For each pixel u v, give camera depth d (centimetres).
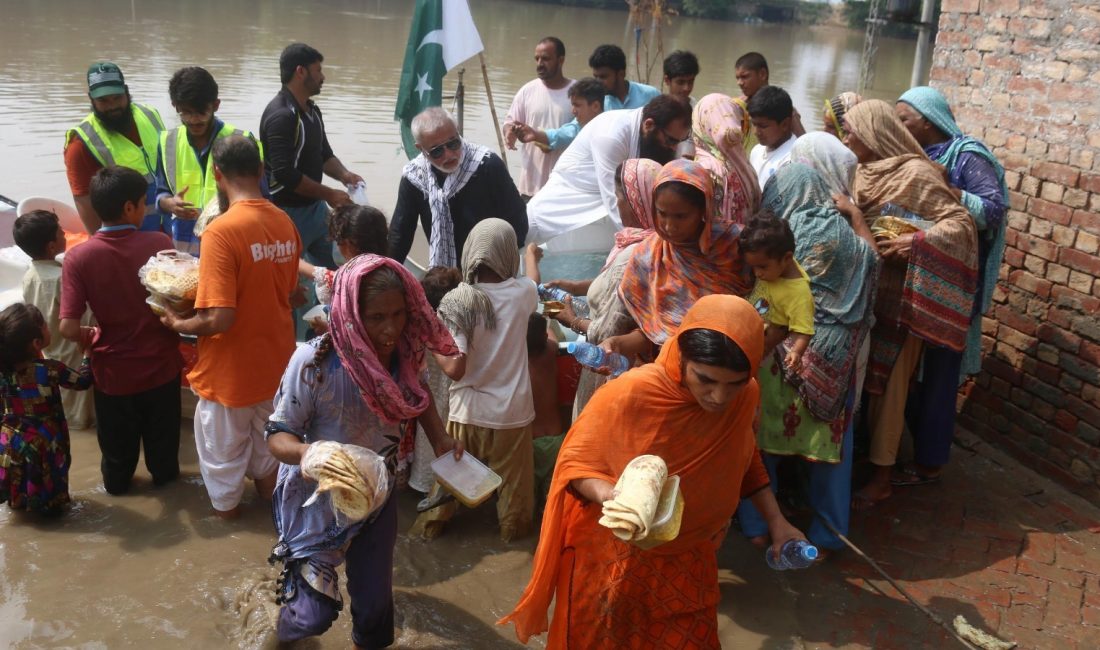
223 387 436
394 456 349
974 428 588
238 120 1288
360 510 300
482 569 430
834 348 421
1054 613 418
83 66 1647
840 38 3712
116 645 365
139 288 449
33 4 2545
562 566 317
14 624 373
